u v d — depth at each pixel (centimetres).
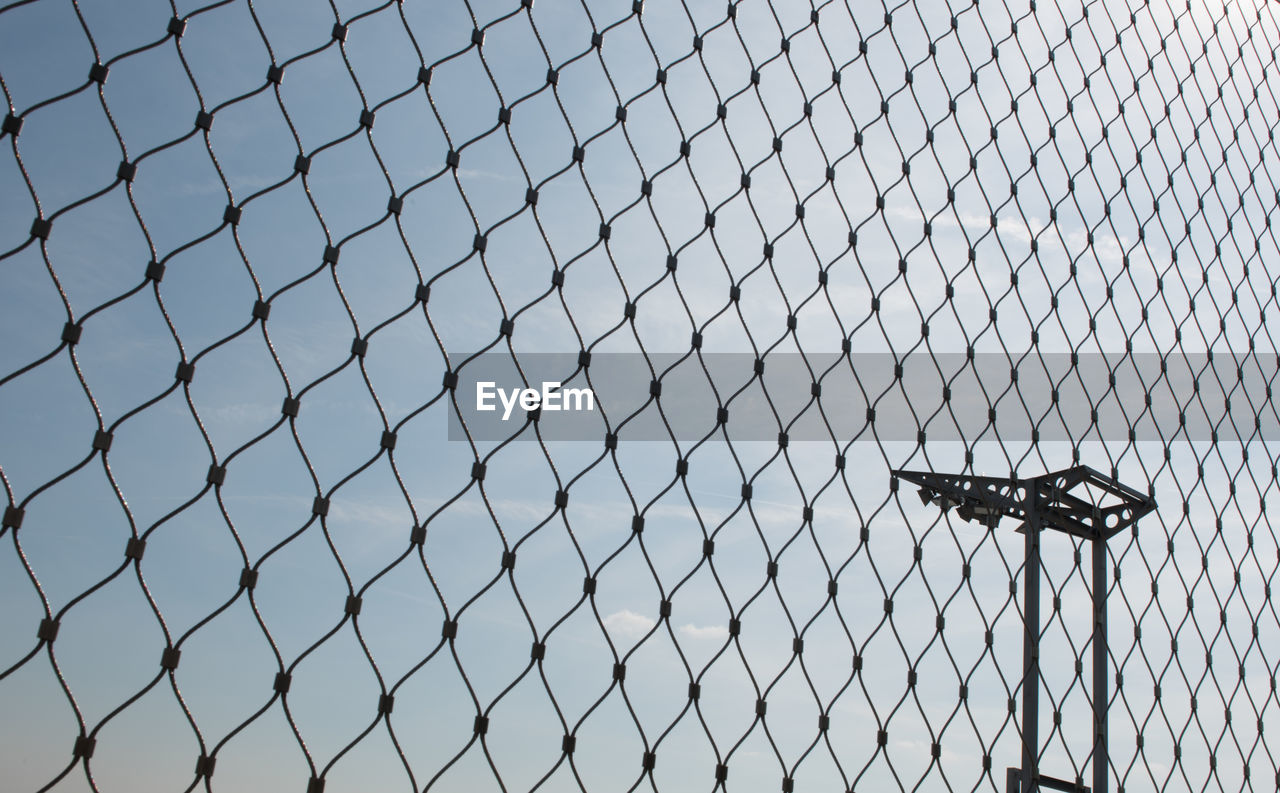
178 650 101
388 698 105
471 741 107
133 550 101
